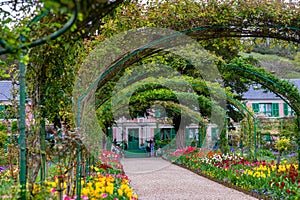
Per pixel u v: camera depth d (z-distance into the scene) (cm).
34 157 466
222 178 1149
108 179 768
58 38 295
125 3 548
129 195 650
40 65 462
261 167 1060
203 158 1562
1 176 727
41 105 480
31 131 470
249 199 852
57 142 513
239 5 660
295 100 999
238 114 2044
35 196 441
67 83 538
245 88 2186
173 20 650
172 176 1342
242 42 810
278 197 777
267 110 2912
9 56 287
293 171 898
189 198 876
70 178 587
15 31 304
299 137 1020
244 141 1462
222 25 665
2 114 678
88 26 361
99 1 248
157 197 891
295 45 767
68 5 225
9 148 680
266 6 668
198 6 652
